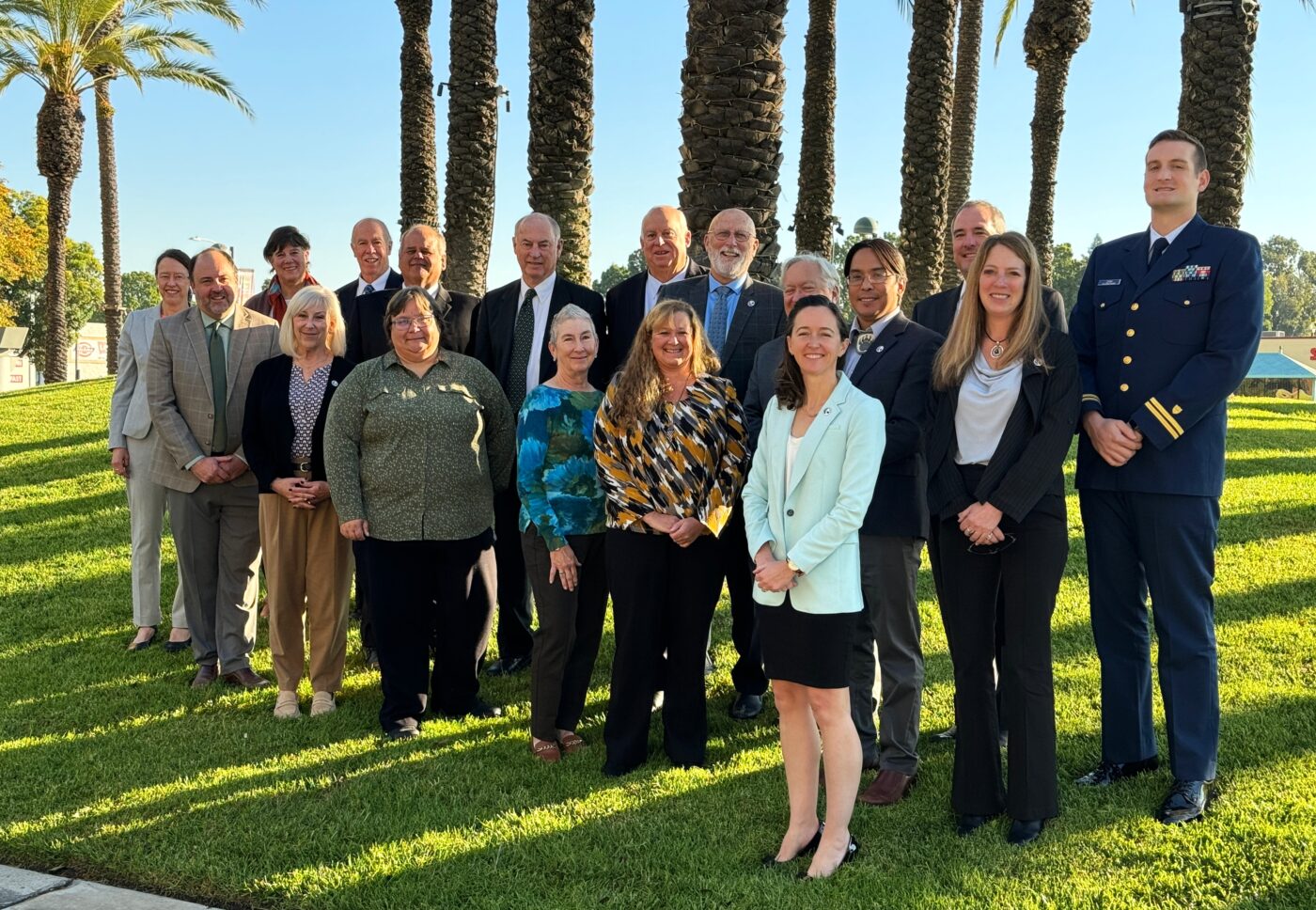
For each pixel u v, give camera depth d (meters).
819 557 3.33
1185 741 3.64
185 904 3.22
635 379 4.10
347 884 3.30
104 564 7.82
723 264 4.77
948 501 3.60
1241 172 9.37
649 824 3.68
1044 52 16.11
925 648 5.59
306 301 4.99
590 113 9.04
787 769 3.50
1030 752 3.51
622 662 4.23
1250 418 13.12
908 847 3.49
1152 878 3.16
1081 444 3.98
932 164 14.05
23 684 5.49
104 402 15.88
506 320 5.35
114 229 27.73
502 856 3.47
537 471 4.38
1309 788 3.64
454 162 13.23
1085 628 5.77
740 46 6.18
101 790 4.12
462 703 4.95
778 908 3.10
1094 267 4.05
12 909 3.16
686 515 4.10
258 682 5.43
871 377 3.97
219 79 23.31
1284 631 5.36
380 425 4.68
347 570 5.12
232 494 5.40
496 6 13.16
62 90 23.55
